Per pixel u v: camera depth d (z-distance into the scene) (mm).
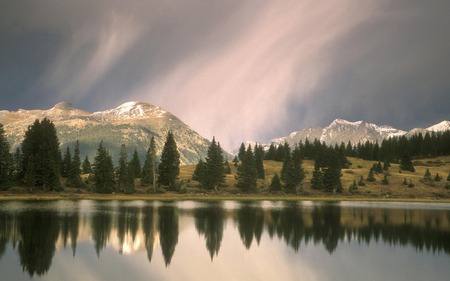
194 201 113875
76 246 45031
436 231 62375
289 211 89312
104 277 33594
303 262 40656
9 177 113000
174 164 140625
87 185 128000
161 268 37000
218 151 141750
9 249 42125
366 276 35719
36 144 123250
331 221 72500
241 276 34969
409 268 38688
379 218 78250
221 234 56375
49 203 91562
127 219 67562
